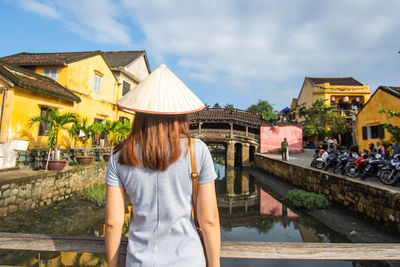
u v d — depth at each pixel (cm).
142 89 92
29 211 567
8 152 668
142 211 83
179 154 80
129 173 82
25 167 718
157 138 81
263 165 1755
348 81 2653
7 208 507
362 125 1357
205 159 85
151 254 79
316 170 906
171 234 81
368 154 809
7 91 714
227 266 402
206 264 89
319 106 2175
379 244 122
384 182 612
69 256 405
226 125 2220
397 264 381
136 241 84
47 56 1193
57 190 670
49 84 930
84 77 1155
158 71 98
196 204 86
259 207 830
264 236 564
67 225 560
